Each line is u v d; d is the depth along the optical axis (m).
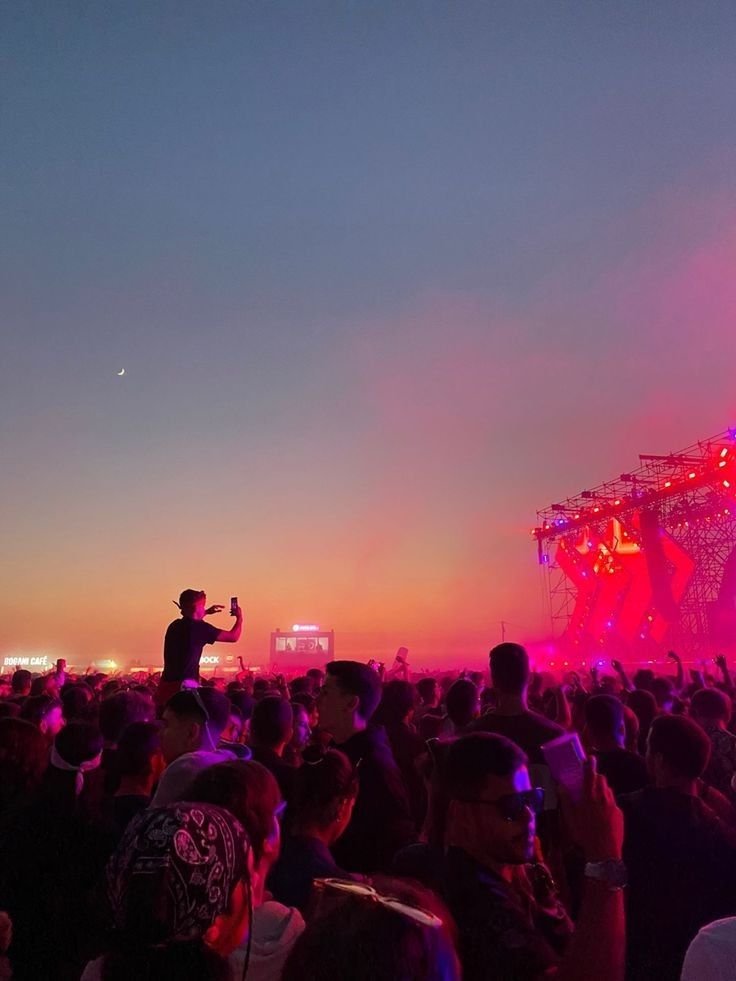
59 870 3.18
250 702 7.45
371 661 12.02
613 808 2.32
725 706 5.97
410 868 2.79
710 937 1.87
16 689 10.75
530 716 4.65
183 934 1.48
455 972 1.30
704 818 3.56
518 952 2.18
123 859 1.54
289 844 3.19
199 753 3.40
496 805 2.48
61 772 3.58
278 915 2.18
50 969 3.12
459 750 2.58
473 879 2.40
